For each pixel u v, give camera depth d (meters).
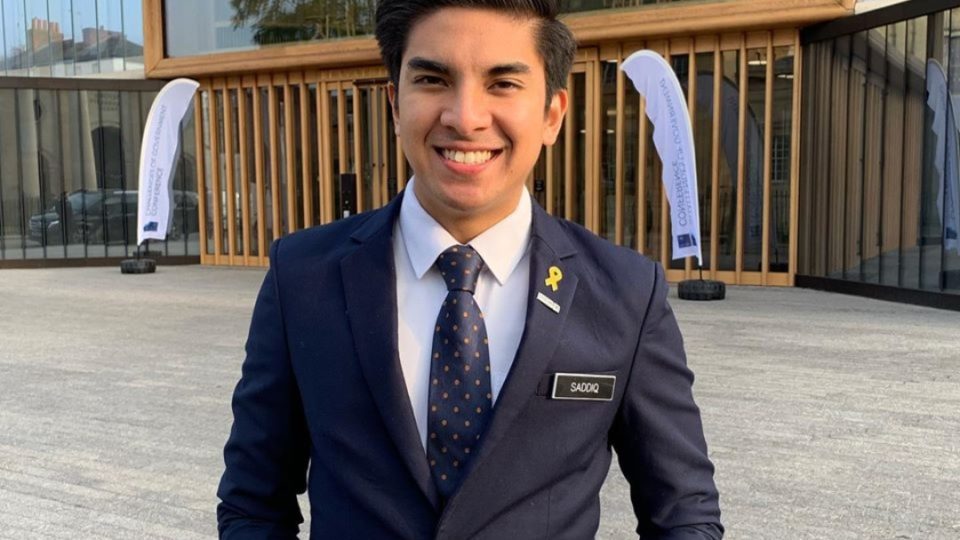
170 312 10.52
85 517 3.96
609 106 13.70
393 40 1.34
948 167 10.02
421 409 1.32
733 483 4.24
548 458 1.31
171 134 15.09
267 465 1.47
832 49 11.96
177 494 4.25
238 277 15.02
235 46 16.62
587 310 1.38
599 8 13.27
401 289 1.39
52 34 19.31
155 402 6.03
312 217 16.61
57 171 17.72
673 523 1.42
